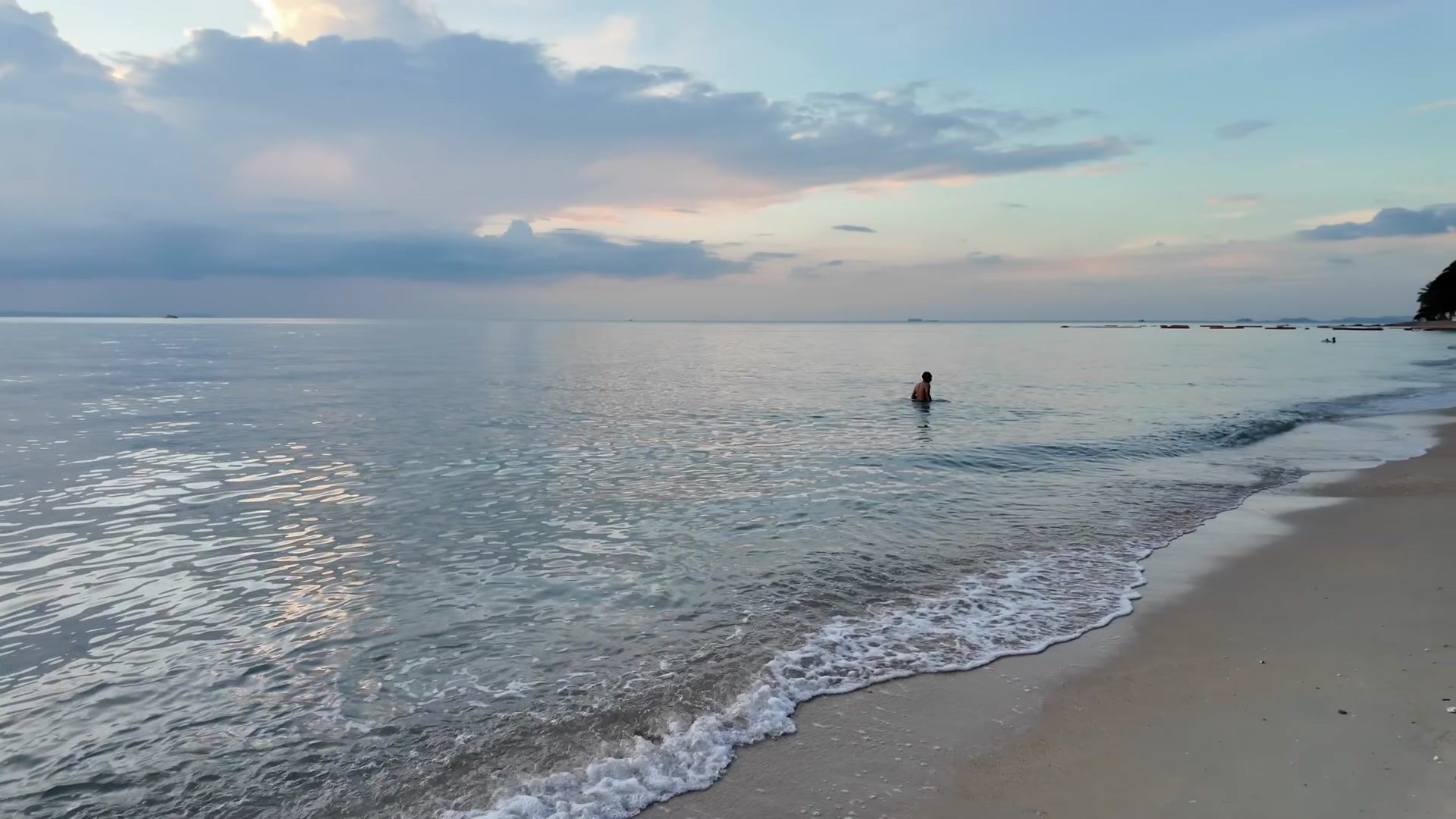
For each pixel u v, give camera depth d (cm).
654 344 8738
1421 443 1777
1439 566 849
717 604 768
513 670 622
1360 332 13488
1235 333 15188
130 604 764
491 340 9431
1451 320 12631
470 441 1791
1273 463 1540
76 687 589
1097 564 889
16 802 450
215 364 4531
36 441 1744
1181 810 429
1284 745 492
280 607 757
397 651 656
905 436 1875
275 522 1067
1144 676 601
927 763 487
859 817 432
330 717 548
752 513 1130
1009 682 598
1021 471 1453
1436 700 540
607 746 509
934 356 6197
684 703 566
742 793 457
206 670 619
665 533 1021
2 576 839
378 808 448
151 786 469
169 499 1205
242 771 484
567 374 4012
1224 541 977
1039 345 8669
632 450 1672
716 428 2020
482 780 474
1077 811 433
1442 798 427
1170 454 1638
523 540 989
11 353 5391
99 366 4300
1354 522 1055
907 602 772
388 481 1345
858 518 1100
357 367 4438
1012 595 791
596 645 671
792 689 588
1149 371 4372
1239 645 654
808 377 3859
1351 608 731
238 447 1692
